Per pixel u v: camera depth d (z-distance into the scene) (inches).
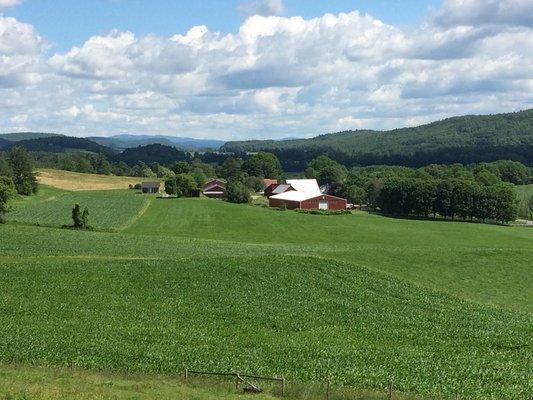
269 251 3538.4
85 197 7268.7
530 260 3385.8
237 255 3243.1
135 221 5295.3
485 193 6505.9
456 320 2142.0
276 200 7027.6
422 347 1806.1
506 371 1567.4
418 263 3253.0
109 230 4355.3
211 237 4598.9
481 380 1492.4
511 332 2000.5
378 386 1428.4
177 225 5162.4
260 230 5064.0
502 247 4343.0
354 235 4931.1
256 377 1400.1
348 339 1868.8
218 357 1614.2
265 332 1931.6
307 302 2305.6
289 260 2923.2
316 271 2751.0
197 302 2272.4
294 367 1545.3
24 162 7342.5
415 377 1491.1
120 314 2091.5
